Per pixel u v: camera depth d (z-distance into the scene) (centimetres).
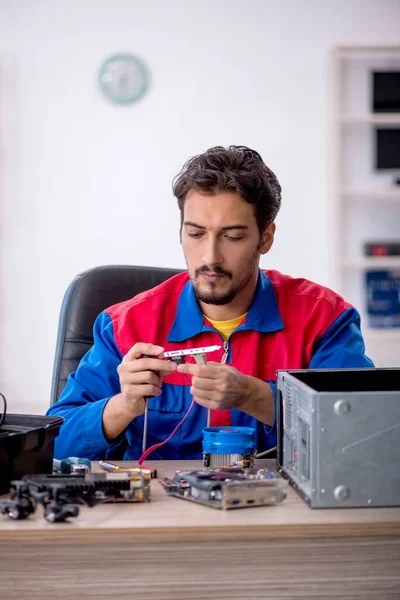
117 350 169
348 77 499
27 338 495
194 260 154
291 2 488
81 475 116
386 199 505
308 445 111
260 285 171
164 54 486
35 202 491
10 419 130
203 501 112
